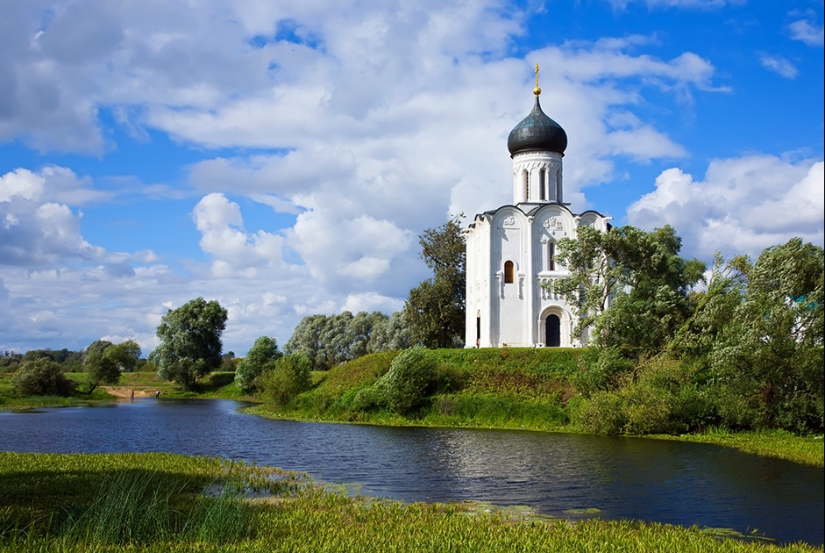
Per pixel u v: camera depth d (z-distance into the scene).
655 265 60.88
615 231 60.22
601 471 32.97
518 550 18.34
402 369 59.56
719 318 51.47
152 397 103.19
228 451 40.09
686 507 25.48
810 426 46.75
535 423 54.03
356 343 131.12
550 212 73.81
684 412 49.16
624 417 48.97
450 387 61.00
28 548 16.94
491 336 71.81
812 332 45.56
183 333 111.69
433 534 19.75
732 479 30.91
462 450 40.44
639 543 19.36
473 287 79.12
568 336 71.94
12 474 27.42
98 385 105.56
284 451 40.06
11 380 93.44
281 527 20.23
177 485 26.47
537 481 30.39
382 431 51.69
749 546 19.64
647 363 53.12
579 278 61.31
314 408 65.44
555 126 76.38
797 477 31.39
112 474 27.75
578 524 22.03
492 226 73.19
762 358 45.09
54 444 43.19
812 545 20.42
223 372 121.81
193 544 17.98
